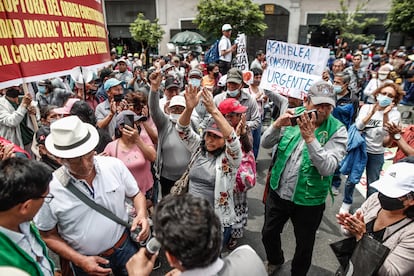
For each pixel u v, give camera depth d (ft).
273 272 10.66
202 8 46.57
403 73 36.58
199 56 48.55
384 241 6.21
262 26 45.73
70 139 6.37
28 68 8.71
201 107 15.51
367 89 24.82
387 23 61.26
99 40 12.55
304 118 7.76
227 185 8.51
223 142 8.39
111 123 13.07
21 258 5.22
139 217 7.53
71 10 10.59
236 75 14.48
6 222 5.15
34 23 9.00
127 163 9.90
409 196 5.82
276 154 9.62
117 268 7.64
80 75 10.94
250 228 13.43
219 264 4.11
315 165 8.06
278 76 14.29
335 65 21.54
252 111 15.48
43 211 6.50
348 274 6.47
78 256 6.71
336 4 72.84
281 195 9.24
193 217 3.73
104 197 7.09
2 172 4.98
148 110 12.23
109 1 79.66
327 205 15.28
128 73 26.89
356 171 13.28
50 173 5.54
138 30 62.49
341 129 8.59
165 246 3.82
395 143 10.81
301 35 76.13
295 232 9.40
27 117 15.80
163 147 11.39
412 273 5.70
